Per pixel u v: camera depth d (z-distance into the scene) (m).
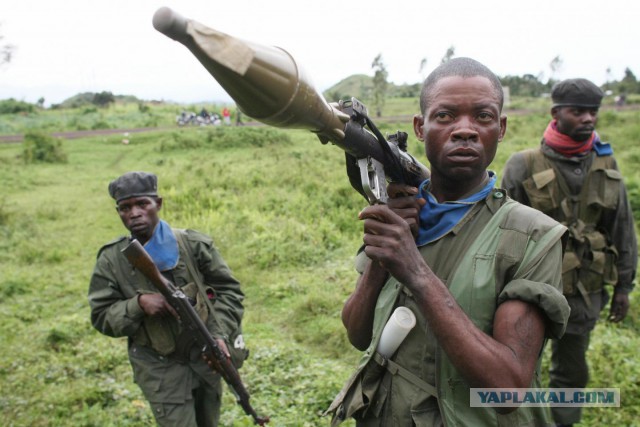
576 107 2.97
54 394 4.24
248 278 6.88
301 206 10.11
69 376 4.62
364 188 1.33
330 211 9.73
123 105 50.66
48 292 6.93
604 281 3.14
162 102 54.69
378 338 1.49
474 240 1.38
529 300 1.28
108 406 4.13
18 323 5.90
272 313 5.97
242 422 3.48
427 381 1.40
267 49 1.03
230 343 2.90
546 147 3.12
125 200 2.77
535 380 1.43
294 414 3.62
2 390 4.38
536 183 3.09
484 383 1.22
